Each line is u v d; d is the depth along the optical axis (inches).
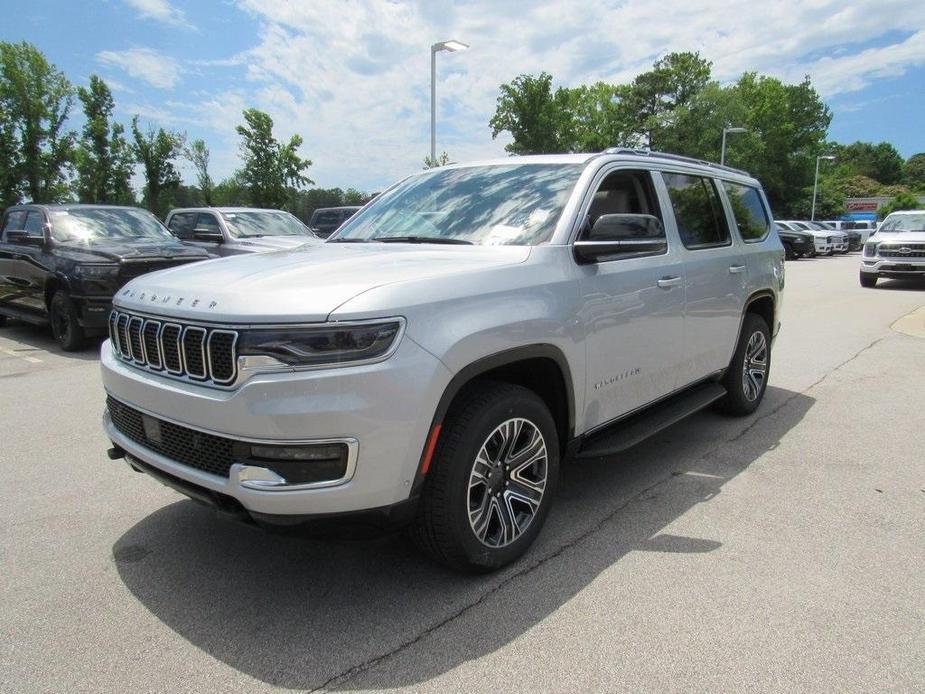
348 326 95.4
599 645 100.3
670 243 164.4
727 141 2500.0
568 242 133.1
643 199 161.0
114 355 126.1
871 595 113.4
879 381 266.7
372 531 102.8
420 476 103.7
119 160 1702.8
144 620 107.3
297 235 508.4
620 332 143.1
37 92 1745.8
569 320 127.3
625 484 163.2
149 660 97.4
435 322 103.9
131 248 347.3
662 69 2711.6
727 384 207.2
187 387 103.7
